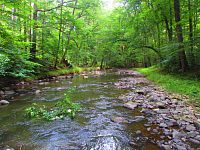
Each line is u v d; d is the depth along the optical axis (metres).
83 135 5.10
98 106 8.03
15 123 6.04
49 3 21.05
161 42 22.80
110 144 4.50
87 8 24.47
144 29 23.73
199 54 12.83
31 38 19.00
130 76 21.53
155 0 18.38
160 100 8.48
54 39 22.09
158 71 18.97
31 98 9.53
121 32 32.19
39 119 6.43
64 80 17.34
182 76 12.93
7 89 11.32
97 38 34.66
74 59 33.12
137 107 7.74
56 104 7.88
